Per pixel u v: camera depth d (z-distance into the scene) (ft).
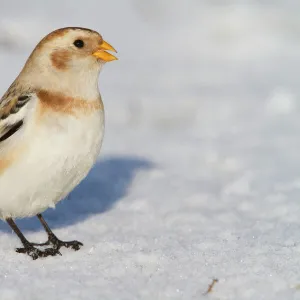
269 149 48.03
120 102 56.65
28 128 27.91
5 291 24.84
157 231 32.83
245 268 27.04
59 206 36.91
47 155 27.94
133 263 27.81
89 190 39.83
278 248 29.22
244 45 79.51
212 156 46.60
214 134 52.42
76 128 28.35
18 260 28.68
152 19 91.35
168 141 51.11
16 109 28.25
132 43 81.15
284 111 57.11
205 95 59.62
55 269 27.50
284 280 25.76
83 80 29.45
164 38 83.66
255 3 91.09
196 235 32.07
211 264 27.61
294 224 33.04
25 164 27.91
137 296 24.86
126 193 39.42
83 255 29.09
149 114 56.13
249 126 53.72
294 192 38.47
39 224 34.22
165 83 64.13
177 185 41.01
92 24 86.84
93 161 29.37
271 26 82.64
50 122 28.07
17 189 28.30
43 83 29.01
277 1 92.68
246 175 42.22
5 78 62.18
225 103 57.82
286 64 72.79
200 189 40.14
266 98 59.82
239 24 83.30
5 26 78.18
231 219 34.47
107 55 30.27
